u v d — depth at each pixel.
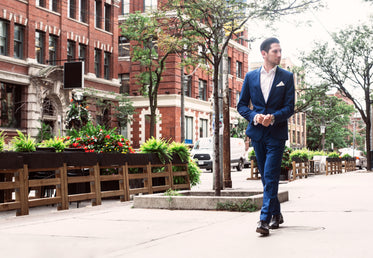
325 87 26.39
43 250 4.59
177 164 12.39
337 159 27.27
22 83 29.11
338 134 73.25
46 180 8.33
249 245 4.50
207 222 6.36
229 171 15.39
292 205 8.19
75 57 34.06
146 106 43.53
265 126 5.19
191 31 10.66
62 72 31.20
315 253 4.01
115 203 10.06
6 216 8.12
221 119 15.14
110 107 37.47
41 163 8.22
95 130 11.82
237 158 33.09
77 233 5.57
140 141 43.69
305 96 26.62
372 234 4.90
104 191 10.69
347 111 50.28
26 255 4.39
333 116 45.91
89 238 5.21
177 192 9.34
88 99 34.09
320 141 75.00
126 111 37.12
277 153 5.20
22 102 29.34
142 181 11.93
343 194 10.48
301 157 22.27
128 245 4.75
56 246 4.77
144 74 36.12
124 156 10.51
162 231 5.61
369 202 8.45
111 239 5.11
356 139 96.31
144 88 36.38
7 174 9.20
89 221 6.66
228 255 4.08
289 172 20.50
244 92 5.56
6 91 28.62
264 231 4.96
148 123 43.44
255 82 5.41
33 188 9.98
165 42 10.91
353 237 4.72
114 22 38.47
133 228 5.91
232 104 52.91
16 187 7.71
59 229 5.91
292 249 4.21
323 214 6.71
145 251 4.38
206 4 9.66
